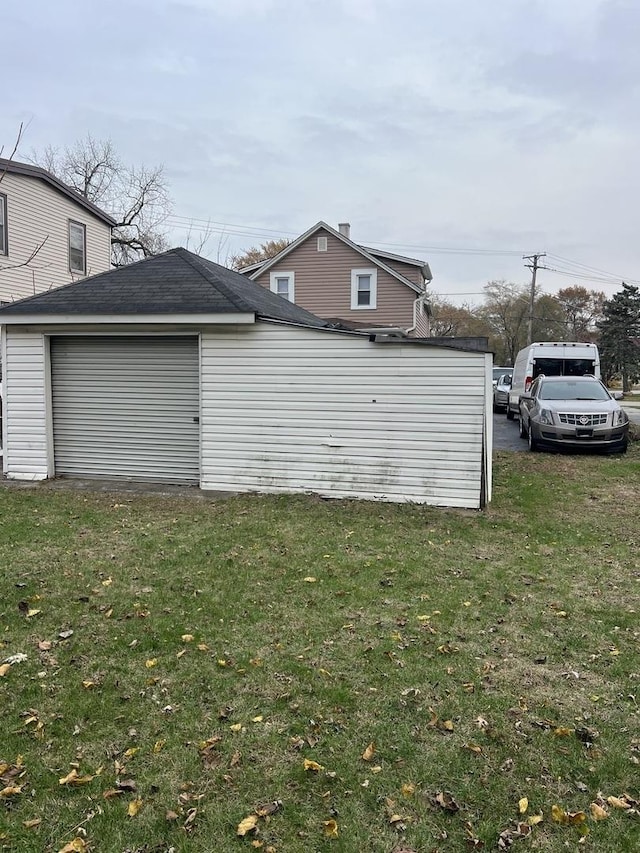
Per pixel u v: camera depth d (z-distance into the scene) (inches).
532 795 107.7
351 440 334.0
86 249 815.7
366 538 258.1
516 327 2470.5
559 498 340.2
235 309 330.3
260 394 345.4
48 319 350.9
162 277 380.5
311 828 100.0
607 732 125.0
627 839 98.3
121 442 380.8
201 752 117.9
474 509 315.9
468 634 168.1
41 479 381.7
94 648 158.1
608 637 167.5
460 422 318.0
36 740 120.6
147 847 96.1
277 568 218.5
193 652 156.5
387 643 162.1
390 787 109.2
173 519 285.7
